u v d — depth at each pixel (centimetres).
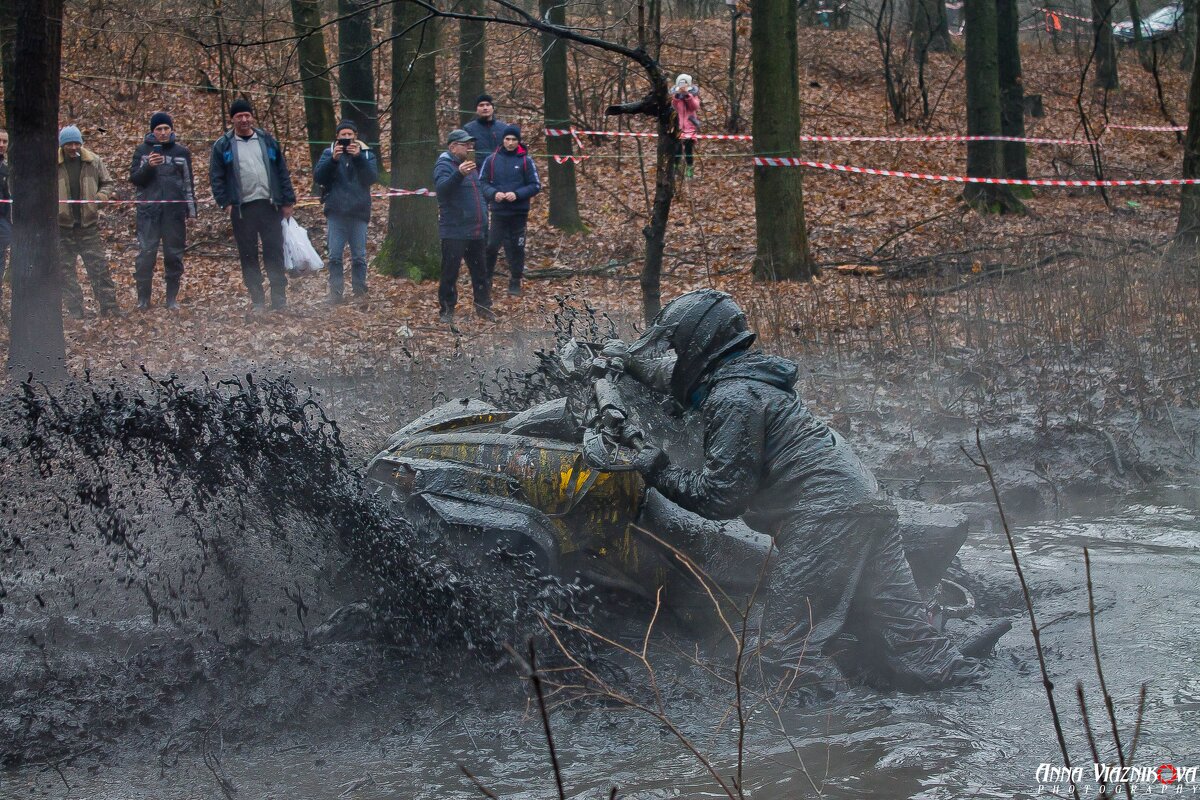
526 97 2397
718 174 2177
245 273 1299
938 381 929
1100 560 592
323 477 464
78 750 396
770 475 450
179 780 374
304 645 454
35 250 885
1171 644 466
